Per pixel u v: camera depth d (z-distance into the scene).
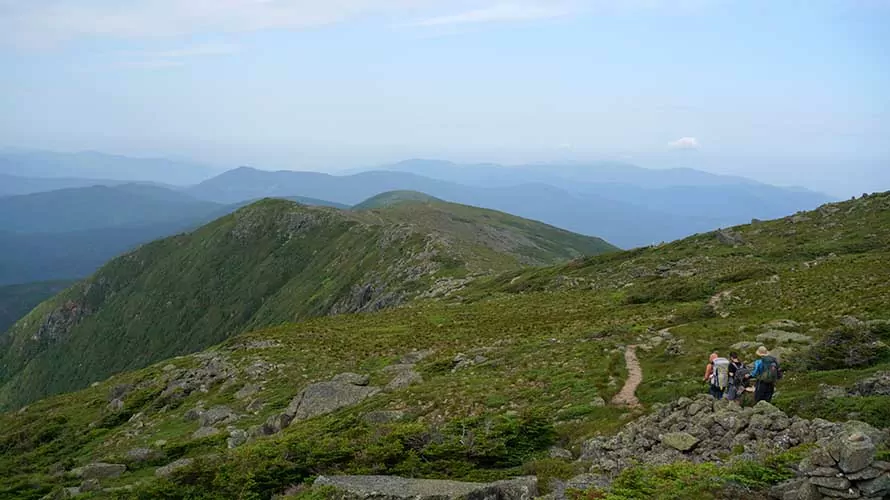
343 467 23.05
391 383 43.06
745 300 45.56
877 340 23.94
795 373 23.39
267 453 25.72
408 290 116.50
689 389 24.36
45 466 48.34
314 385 43.88
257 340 71.81
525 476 18.31
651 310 51.59
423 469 21.39
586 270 86.25
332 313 148.00
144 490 26.69
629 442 19.22
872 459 12.37
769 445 15.79
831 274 47.72
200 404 51.84
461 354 46.59
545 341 44.78
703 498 13.70
